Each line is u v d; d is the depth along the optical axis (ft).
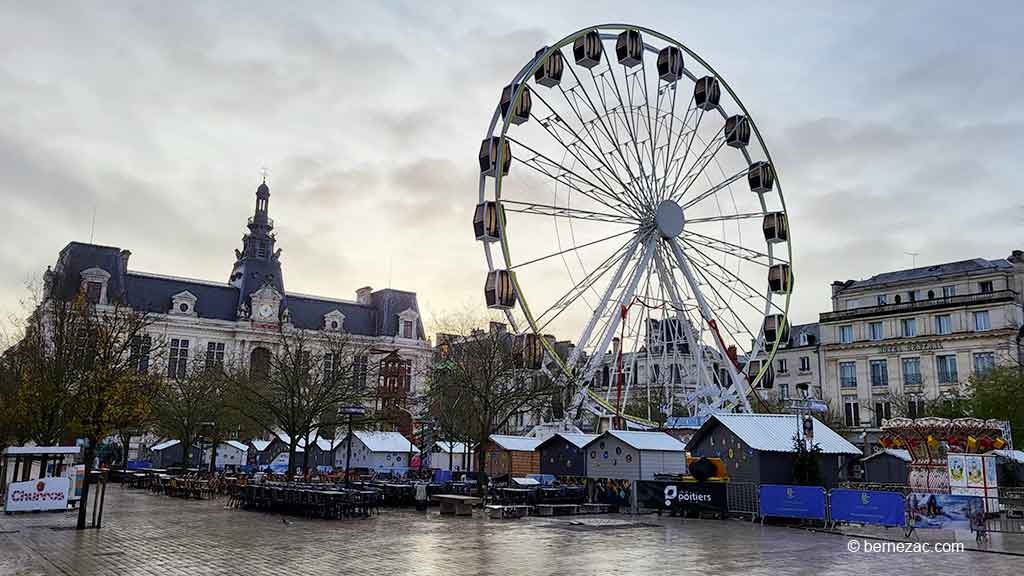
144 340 206.59
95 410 115.44
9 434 146.10
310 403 180.45
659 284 181.47
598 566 69.05
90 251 391.45
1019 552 81.10
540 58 168.04
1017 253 281.13
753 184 199.21
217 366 269.03
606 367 259.80
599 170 174.60
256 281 439.63
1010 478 166.91
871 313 309.42
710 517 119.75
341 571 64.90
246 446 275.59
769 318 196.65
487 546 82.23
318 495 113.09
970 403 225.35
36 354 142.82
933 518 93.61
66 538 83.97
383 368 317.63
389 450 241.35
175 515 114.01
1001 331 271.28
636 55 182.60
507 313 161.27
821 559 75.20
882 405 300.81
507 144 164.55
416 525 104.53
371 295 488.85
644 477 139.64
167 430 232.73
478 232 159.94
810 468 122.31
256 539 86.17
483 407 164.76
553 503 131.03
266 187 461.78
